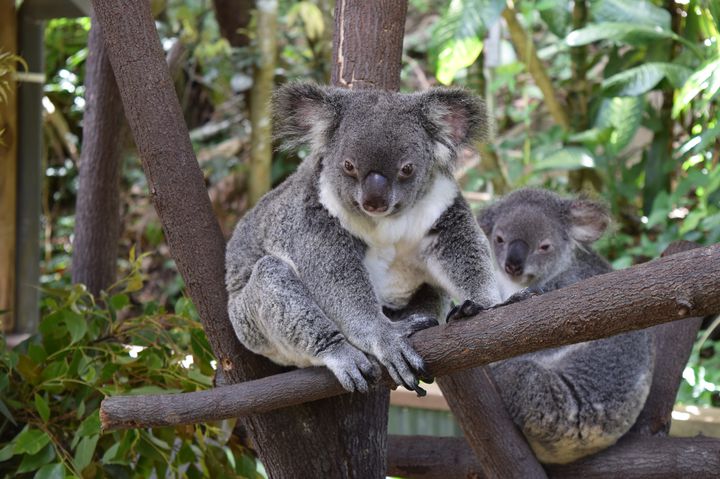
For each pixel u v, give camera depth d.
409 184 4.05
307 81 4.36
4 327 6.75
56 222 11.98
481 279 4.16
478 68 9.96
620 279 3.18
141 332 5.45
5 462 5.09
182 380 5.12
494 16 8.15
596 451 5.26
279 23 11.63
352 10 4.89
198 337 5.22
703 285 3.01
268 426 4.37
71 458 4.96
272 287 4.05
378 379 3.79
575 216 6.20
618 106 8.62
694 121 8.65
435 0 13.70
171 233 4.36
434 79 12.62
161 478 5.13
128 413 3.82
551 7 8.84
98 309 5.53
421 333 3.68
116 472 5.09
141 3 4.27
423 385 6.70
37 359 4.97
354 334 3.87
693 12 8.25
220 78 10.79
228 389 3.87
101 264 6.53
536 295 3.46
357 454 4.45
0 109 6.51
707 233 8.07
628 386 5.23
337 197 4.09
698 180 7.73
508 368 5.35
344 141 4.08
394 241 4.22
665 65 7.84
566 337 3.29
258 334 4.23
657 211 8.06
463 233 4.22
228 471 5.39
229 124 11.91
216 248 4.40
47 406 4.80
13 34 6.58
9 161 6.68
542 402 5.19
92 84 6.49
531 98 11.80
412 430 6.52
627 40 8.00
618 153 9.02
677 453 5.03
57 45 12.26
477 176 9.86
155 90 4.25
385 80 4.85
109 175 6.52
